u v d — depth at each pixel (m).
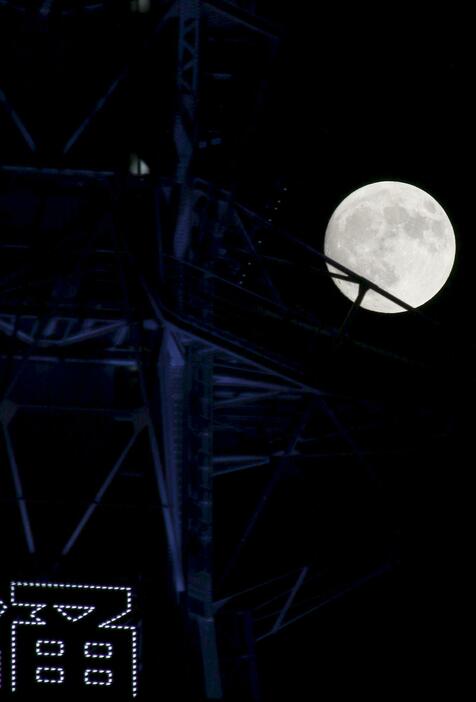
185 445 60.59
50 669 61.69
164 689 62.06
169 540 61.41
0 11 65.00
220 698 58.94
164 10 63.22
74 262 63.00
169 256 58.84
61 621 61.84
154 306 58.94
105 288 64.75
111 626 61.84
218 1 59.38
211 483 60.47
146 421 61.38
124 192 62.62
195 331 58.62
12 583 62.06
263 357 60.16
